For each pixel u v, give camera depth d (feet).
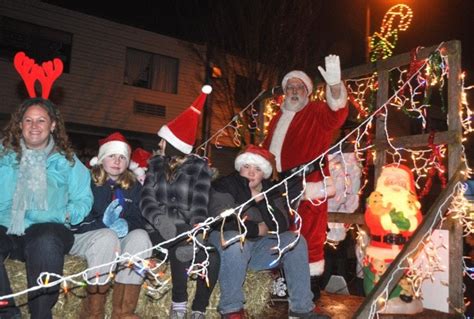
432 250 13.47
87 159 26.00
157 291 11.94
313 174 15.12
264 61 44.91
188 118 12.82
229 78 46.62
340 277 16.98
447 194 12.53
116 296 11.12
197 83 50.34
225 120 49.01
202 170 12.03
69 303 11.22
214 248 11.39
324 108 15.40
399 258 11.28
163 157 12.24
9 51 41.70
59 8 43.70
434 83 13.98
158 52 48.91
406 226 13.11
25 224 10.71
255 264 12.91
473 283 22.76
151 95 48.55
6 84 41.42
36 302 9.89
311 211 14.78
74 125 44.04
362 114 16.52
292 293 12.15
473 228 14.60
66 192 11.21
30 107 10.92
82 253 11.14
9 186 10.76
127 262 10.94
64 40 44.19
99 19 45.70
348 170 17.65
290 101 16.46
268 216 12.85
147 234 11.58
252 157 13.06
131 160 14.38
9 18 41.57
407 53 14.75
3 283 9.74
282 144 16.10
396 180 13.73
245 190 12.97
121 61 46.93
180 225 11.44
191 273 11.50
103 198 12.10
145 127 48.19
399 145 14.74
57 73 11.85
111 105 46.37
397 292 12.90
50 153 11.21
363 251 16.07
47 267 9.97
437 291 13.41
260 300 13.17
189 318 11.85
